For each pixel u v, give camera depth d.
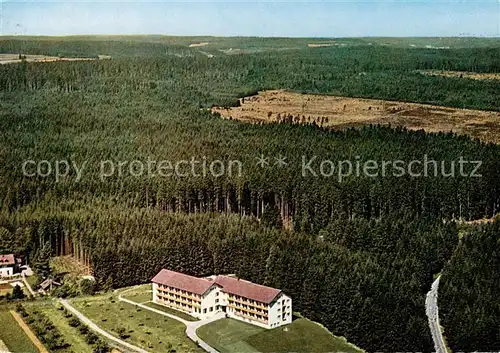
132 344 164.38
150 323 177.75
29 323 176.50
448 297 181.88
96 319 180.12
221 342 166.38
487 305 174.12
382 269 190.00
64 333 170.38
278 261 192.50
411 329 164.00
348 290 173.25
